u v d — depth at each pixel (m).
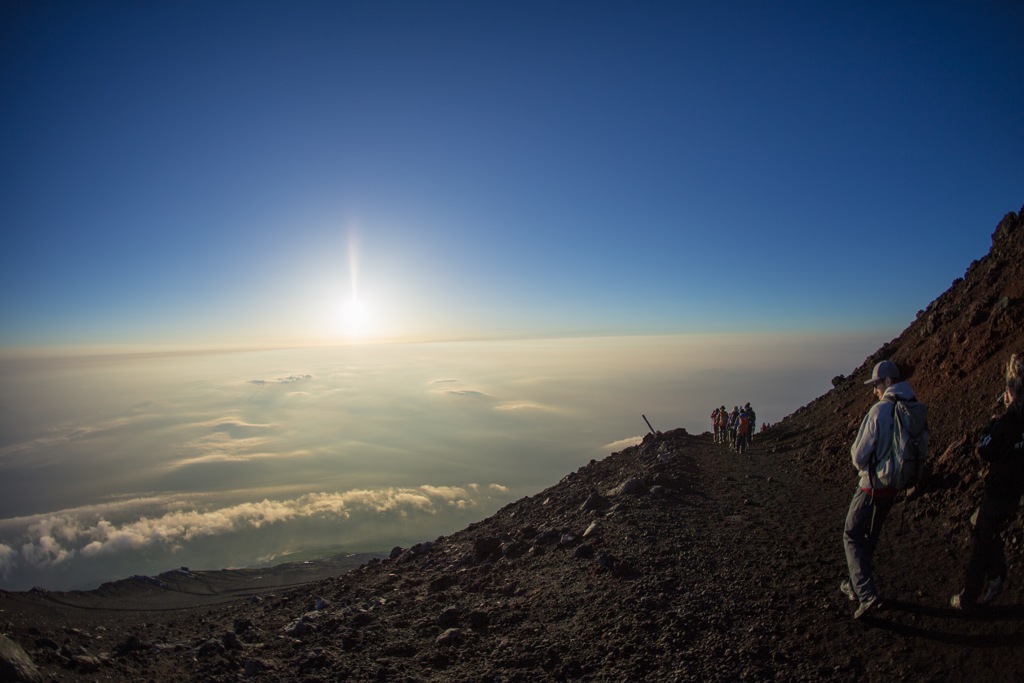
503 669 5.41
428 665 5.88
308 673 6.00
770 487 10.39
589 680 4.87
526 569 8.43
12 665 5.05
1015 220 13.41
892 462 4.47
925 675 3.78
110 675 6.07
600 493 12.32
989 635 3.88
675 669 4.69
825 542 6.75
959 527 5.41
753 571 6.31
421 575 10.10
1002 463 3.99
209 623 10.29
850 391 17.08
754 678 4.30
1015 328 8.62
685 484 11.44
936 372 10.38
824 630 4.71
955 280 15.59
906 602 4.64
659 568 6.97
